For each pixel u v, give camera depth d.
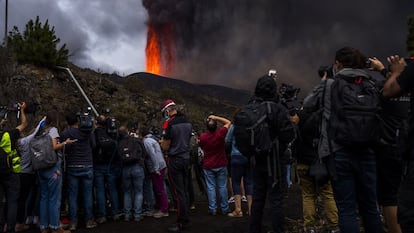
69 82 17.97
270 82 5.14
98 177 7.70
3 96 15.04
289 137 5.00
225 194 8.41
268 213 7.95
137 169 7.79
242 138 5.00
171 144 6.89
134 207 7.89
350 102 3.68
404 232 2.83
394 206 4.16
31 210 7.36
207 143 8.27
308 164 5.55
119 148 7.64
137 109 20.30
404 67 3.25
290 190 10.82
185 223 6.90
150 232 6.98
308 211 5.79
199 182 10.32
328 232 5.68
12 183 6.57
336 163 3.77
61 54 18.16
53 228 6.59
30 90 15.85
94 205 8.31
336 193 3.81
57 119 6.68
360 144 3.65
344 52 4.00
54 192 6.61
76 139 7.04
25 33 17.84
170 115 7.14
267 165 4.98
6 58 15.96
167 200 8.41
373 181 3.82
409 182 2.82
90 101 18.38
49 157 6.41
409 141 2.88
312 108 4.10
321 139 3.95
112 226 7.46
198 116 24.83
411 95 2.91
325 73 4.39
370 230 3.85
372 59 4.18
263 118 4.93
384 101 3.84
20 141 7.00
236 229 6.92
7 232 6.76
